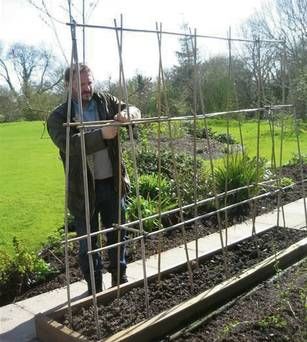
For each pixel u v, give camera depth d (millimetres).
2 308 3967
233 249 4484
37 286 4430
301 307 3334
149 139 11719
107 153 3781
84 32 3010
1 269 4340
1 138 21234
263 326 3094
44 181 10469
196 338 3104
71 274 4625
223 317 3348
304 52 18266
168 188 6773
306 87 14695
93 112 3656
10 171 12188
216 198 4074
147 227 5664
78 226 3797
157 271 3961
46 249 5156
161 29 3316
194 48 3635
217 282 3764
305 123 15695
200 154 11672
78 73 2887
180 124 13281
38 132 23312
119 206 3408
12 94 30422
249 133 14828
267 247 4484
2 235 6102
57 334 3057
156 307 3383
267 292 3689
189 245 5289
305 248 4445
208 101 12508
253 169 6836
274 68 8773
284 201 7207
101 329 3113
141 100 7742
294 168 9766
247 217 6359
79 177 3590
